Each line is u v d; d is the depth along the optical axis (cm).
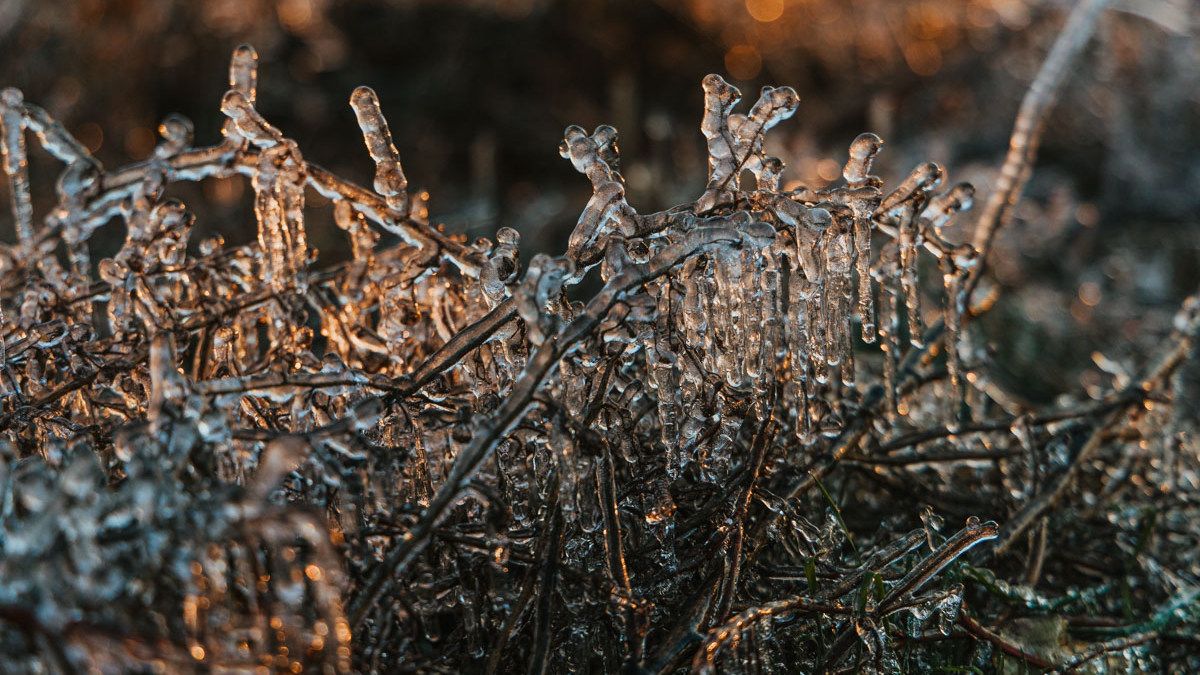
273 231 66
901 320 90
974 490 74
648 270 60
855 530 70
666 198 138
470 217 126
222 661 54
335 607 54
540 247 124
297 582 54
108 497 54
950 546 62
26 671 53
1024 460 72
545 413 58
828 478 70
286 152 65
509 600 60
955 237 124
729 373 62
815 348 63
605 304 59
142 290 65
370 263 68
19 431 62
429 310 68
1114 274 127
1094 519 73
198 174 65
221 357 66
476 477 59
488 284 63
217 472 58
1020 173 81
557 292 62
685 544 62
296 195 65
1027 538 71
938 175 65
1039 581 71
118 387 64
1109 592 71
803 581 63
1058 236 133
